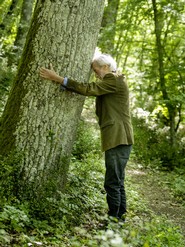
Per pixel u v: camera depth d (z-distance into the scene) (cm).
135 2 1268
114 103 467
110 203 477
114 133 462
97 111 483
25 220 379
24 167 431
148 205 693
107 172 472
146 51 1399
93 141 895
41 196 438
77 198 483
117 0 1459
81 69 449
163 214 637
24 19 1373
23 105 437
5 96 932
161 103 1185
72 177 518
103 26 1460
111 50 1420
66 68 438
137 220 532
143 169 994
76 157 793
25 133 434
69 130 454
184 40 1296
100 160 801
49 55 432
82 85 436
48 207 427
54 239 384
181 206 728
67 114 447
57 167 450
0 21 1440
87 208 498
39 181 438
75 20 435
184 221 647
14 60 1254
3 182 411
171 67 1186
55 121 440
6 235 349
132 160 1058
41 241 375
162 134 1276
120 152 467
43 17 436
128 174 904
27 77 438
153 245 441
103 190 620
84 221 466
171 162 1071
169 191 829
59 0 431
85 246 370
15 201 417
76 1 433
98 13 453
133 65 1980
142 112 1423
